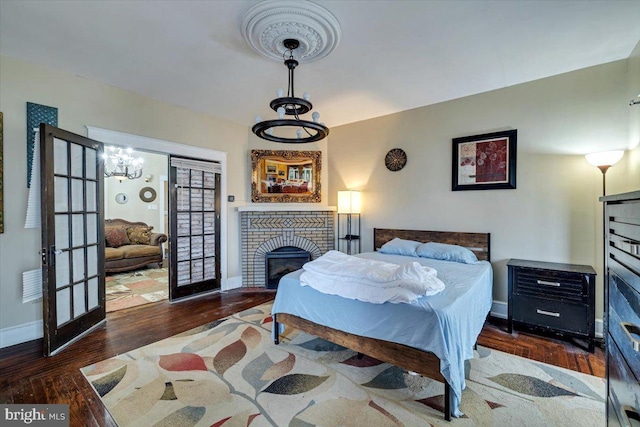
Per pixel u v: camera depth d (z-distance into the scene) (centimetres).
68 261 271
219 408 179
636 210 95
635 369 93
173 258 384
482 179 344
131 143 338
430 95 351
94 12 199
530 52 254
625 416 96
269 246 463
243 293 426
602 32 224
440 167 376
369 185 442
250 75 295
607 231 131
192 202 404
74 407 180
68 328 264
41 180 242
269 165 471
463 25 214
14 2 189
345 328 218
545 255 308
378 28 216
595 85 280
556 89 299
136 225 670
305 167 481
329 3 189
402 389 200
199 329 297
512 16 204
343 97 355
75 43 238
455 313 184
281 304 260
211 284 427
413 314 185
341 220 475
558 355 246
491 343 269
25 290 263
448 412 169
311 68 279
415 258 344
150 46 242
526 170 317
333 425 166
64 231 268
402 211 410
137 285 470
